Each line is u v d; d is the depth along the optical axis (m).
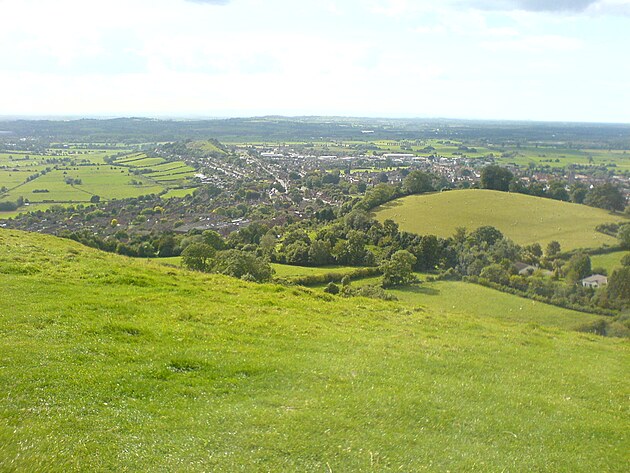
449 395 15.98
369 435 12.70
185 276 29.02
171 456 10.88
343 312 25.84
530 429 14.20
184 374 15.39
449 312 30.62
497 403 15.77
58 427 11.42
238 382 15.27
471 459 12.14
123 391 13.73
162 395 13.83
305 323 22.64
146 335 18.19
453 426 13.85
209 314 21.94
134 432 11.70
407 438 12.80
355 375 16.81
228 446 11.52
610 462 12.84
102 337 17.36
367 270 65.50
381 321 25.14
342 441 12.24
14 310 18.80
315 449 11.76
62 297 21.23
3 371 13.70
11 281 22.42
